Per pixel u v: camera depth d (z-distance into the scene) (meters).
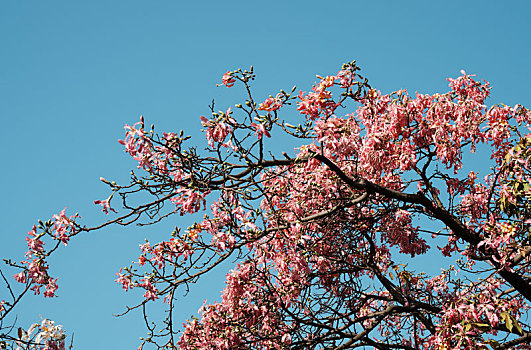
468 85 7.07
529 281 7.75
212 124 5.61
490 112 6.95
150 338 6.96
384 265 8.91
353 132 6.56
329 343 7.63
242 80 5.63
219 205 6.12
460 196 7.49
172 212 6.05
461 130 6.77
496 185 7.42
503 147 6.94
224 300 7.32
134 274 6.80
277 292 7.31
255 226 6.05
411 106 6.81
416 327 8.12
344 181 6.68
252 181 6.12
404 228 7.79
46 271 5.90
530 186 6.53
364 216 7.93
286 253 7.04
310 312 7.60
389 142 6.98
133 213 5.97
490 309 6.73
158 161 5.74
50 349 5.72
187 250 6.80
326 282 7.77
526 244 7.26
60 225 5.92
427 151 7.02
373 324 7.74
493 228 6.71
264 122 5.61
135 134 5.59
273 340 7.49
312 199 7.28
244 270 7.23
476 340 6.28
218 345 7.20
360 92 6.64
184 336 7.29
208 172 5.96
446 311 6.60
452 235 7.72
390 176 7.66
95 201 5.84
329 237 7.54
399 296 8.14
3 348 5.61
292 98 5.66
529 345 7.14
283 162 6.32
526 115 6.99
